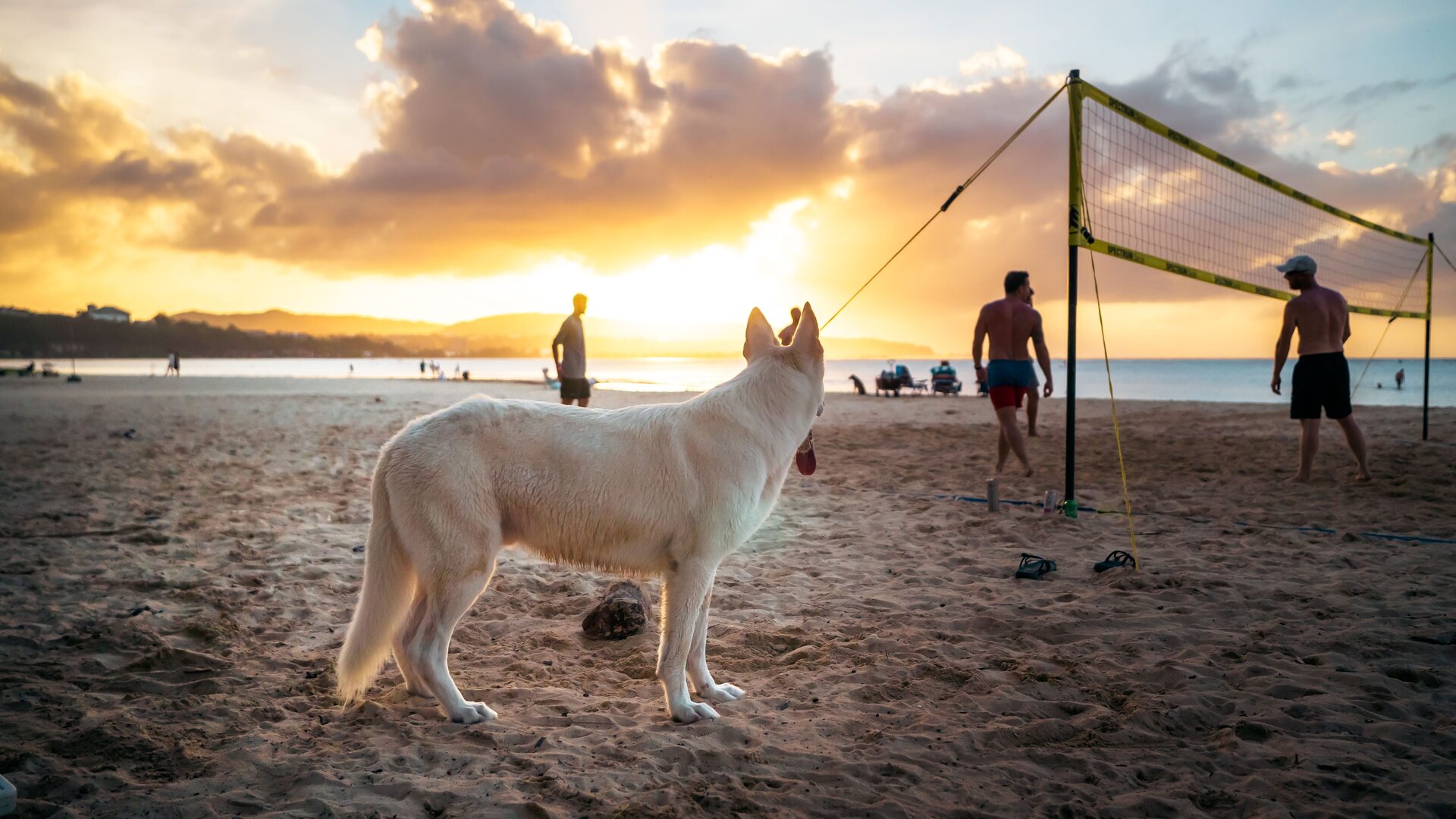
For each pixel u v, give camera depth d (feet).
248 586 17.24
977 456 37.73
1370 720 10.30
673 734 10.19
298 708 11.17
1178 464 32.81
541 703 11.37
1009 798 8.65
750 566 19.04
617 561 10.98
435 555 10.28
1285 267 27.37
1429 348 37.63
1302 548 19.19
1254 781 8.85
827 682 12.12
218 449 41.14
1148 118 23.54
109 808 8.32
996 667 12.48
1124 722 10.39
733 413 11.11
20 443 42.96
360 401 84.38
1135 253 22.86
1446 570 16.96
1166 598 15.66
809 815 8.27
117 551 19.89
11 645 13.47
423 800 8.47
